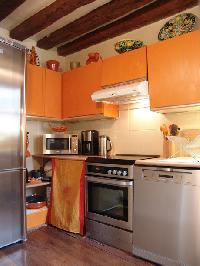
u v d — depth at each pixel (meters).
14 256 2.03
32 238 2.39
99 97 2.42
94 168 2.35
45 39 3.17
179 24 2.39
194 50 1.95
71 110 2.93
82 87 2.81
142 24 2.69
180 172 1.74
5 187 2.21
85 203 2.44
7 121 2.23
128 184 2.04
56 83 3.03
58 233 2.52
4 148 2.20
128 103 2.76
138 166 1.99
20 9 2.57
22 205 2.34
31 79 2.76
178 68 2.03
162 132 2.44
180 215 1.74
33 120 3.18
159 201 1.85
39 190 3.15
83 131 2.96
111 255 2.04
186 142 2.05
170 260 1.79
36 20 2.60
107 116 2.74
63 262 1.93
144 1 2.29
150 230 1.90
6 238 2.21
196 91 1.92
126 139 2.79
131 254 2.04
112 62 2.50
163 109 2.21
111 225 2.21
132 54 2.35
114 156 2.54
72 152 2.92
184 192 1.72
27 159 3.11
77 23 2.76
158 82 2.15
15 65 2.31
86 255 2.04
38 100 2.82
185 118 2.34
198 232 1.65
